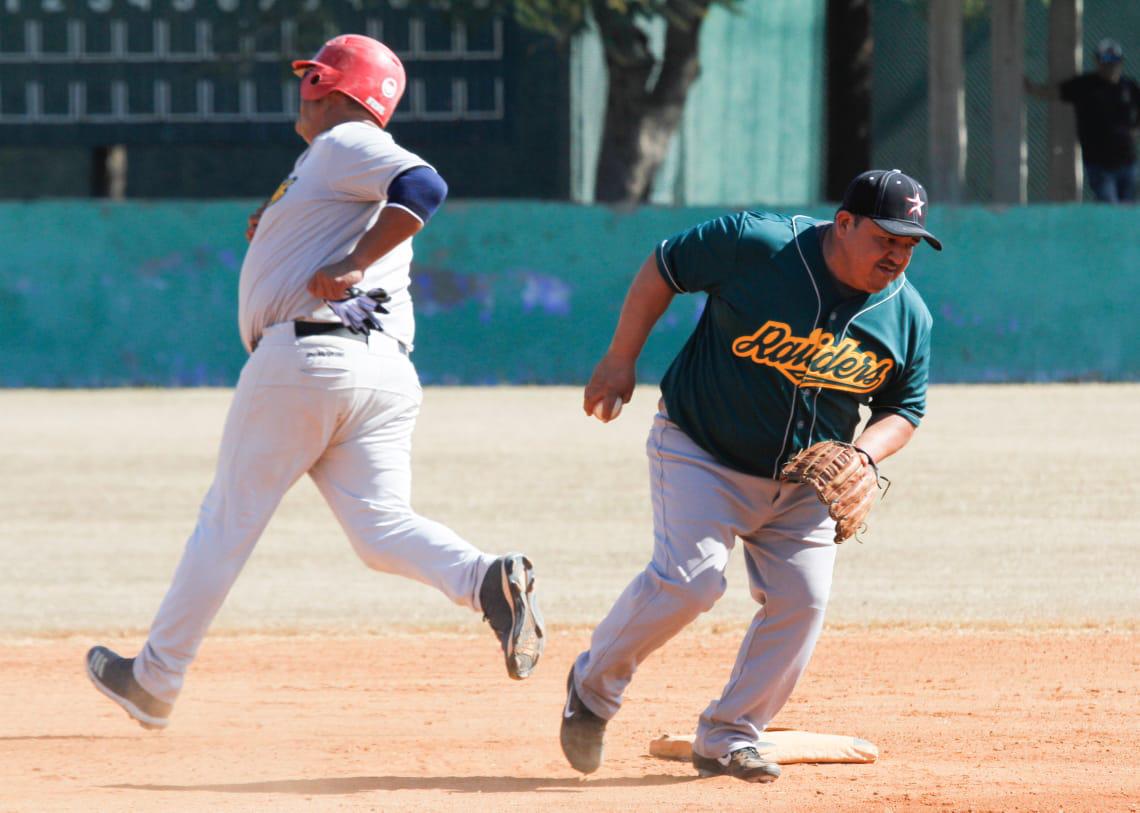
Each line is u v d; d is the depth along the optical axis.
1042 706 21.89
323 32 87.56
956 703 22.12
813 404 16.66
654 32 95.62
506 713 21.73
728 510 16.94
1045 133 96.44
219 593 18.55
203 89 88.94
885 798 16.45
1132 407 61.31
